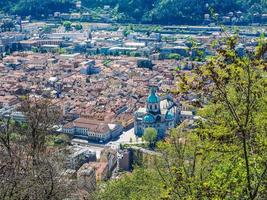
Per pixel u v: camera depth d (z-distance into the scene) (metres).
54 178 91.25
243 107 56.62
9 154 88.94
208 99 55.22
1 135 98.06
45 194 84.31
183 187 56.25
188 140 70.00
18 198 80.06
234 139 55.50
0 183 79.19
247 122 54.22
